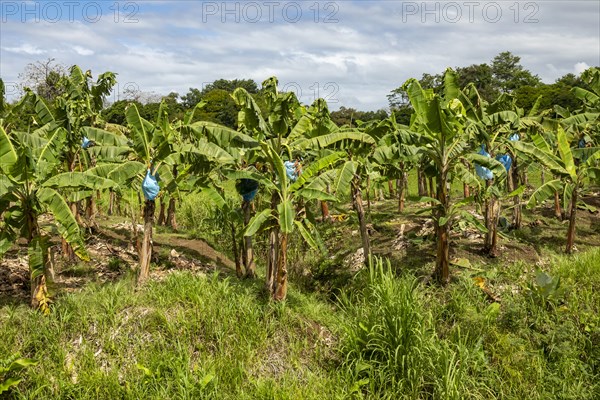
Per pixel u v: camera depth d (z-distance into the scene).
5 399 7.52
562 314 9.90
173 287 10.01
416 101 10.41
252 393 8.09
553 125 14.15
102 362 8.36
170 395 7.88
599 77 15.11
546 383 8.75
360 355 8.78
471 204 16.92
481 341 9.16
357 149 11.67
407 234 14.43
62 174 8.98
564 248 13.37
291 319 9.73
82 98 12.74
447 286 10.98
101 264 11.96
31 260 8.77
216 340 9.00
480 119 12.48
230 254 15.26
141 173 10.11
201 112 32.75
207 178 11.17
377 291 9.47
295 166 12.66
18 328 8.55
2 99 10.16
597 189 19.75
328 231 15.92
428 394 8.35
